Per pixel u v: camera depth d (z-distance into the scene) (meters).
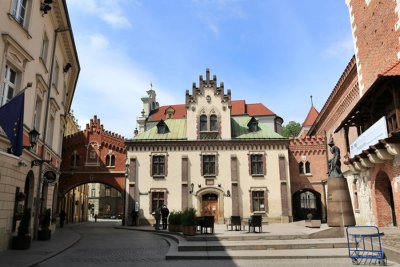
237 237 16.80
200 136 37.16
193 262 12.44
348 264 11.43
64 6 20.41
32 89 17.50
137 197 35.72
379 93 15.15
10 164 14.78
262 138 36.78
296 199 39.97
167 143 36.75
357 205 25.67
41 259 12.66
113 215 83.69
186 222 19.30
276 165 36.09
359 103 16.84
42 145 20.16
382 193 18.14
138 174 36.28
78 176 39.78
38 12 18.03
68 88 30.97
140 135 38.09
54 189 27.31
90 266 11.62
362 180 21.06
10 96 15.38
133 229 30.98
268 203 35.16
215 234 18.88
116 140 40.47
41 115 19.89
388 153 15.31
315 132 44.12
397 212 15.36
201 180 35.78
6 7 14.23
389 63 17.02
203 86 38.44
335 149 18.34
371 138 16.42
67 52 25.53
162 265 11.82
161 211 28.81
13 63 15.06
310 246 14.72
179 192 35.62
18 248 15.27
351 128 26.98
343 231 16.69
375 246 12.87
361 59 20.55
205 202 35.66
